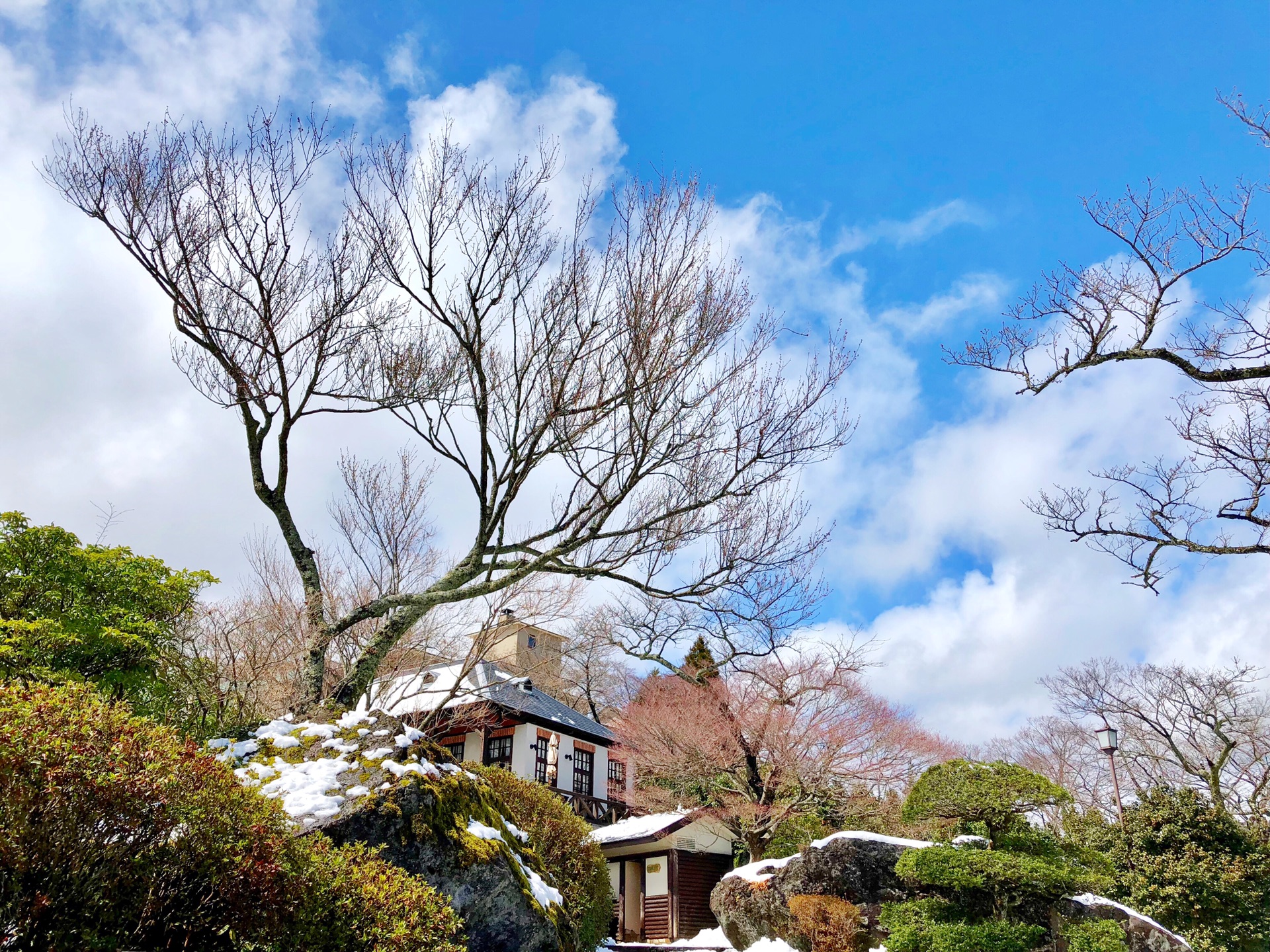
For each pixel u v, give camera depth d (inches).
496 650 961.5
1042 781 466.9
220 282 414.3
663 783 927.7
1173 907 571.2
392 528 632.4
